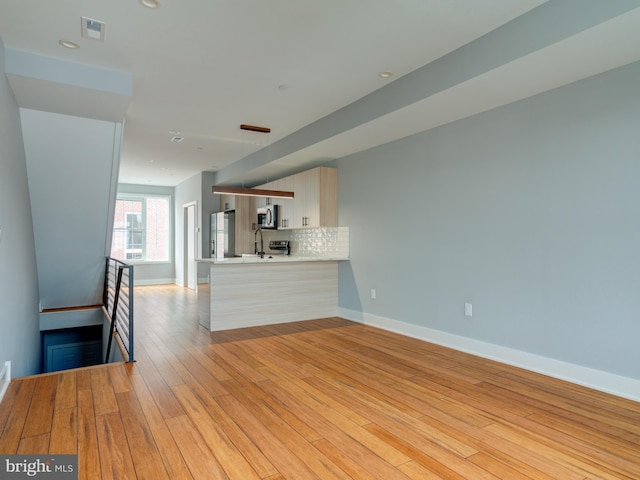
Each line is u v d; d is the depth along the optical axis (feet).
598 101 9.48
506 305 11.60
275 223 21.90
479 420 8.03
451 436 7.38
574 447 6.99
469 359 12.05
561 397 9.14
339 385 9.93
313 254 20.88
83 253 18.22
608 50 8.27
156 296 25.44
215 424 7.80
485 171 12.13
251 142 18.72
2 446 6.89
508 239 11.52
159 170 26.07
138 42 9.55
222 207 27.58
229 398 9.08
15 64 9.81
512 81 9.86
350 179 17.88
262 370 11.04
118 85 11.05
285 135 17.70
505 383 10.05
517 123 11.24
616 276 9.21
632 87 8.91
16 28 8.88
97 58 10.32
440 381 10.21
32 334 15.16
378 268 16.37
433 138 13.83
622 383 9.12
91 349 20.77
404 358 12.17
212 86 12.16
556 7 7.92
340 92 12.78
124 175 27.91
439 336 13.73
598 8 7.26
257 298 16.71
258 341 14.14
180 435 7.36
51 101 11.53
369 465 6.44
